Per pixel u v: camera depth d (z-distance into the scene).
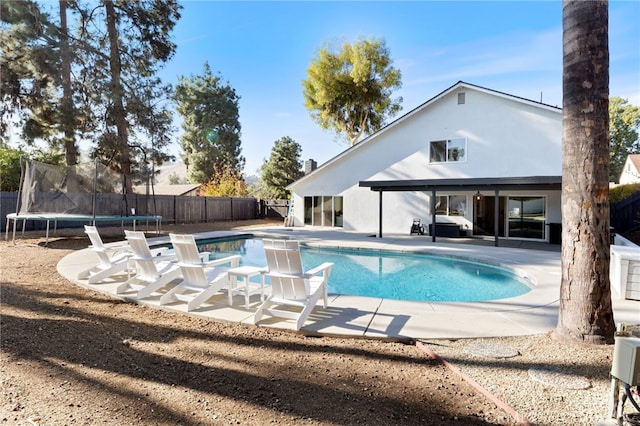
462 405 2.92
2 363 3.43
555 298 6.19
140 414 2.71
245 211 28.02
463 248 12.38
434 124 16.98
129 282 6.34
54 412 2.70
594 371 3.43
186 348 4.05
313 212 20.80
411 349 4.11
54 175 13.81
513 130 15.24
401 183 14.31
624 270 6.14
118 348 3.97
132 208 15.74
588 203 3.91
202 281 5.68
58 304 5.51
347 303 5.81
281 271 5.09
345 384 3.26
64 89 17.88
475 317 5.10
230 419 2.67
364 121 29.06
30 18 16.00
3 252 10.31
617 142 40.16
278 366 3.62
